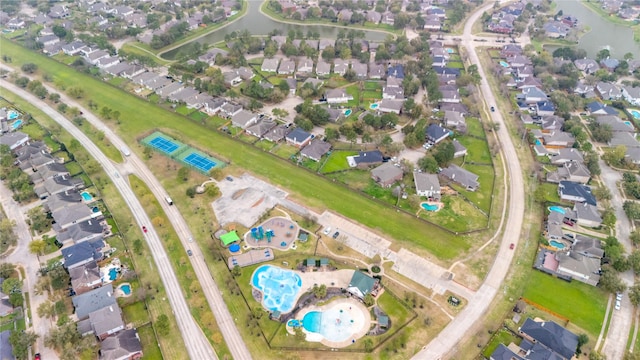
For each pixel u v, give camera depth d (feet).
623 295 443.73
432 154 626.64
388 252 489.67
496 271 467.93
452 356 387.75
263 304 431.43
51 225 513.86
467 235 512.63
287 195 569.23
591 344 397.80
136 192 565.12
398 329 409.08
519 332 406.82
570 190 562.25
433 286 450.71
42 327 406.82
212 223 522.88
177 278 455.63
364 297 433.89
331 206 552.82
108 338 385.91
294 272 463.83
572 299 439.63
